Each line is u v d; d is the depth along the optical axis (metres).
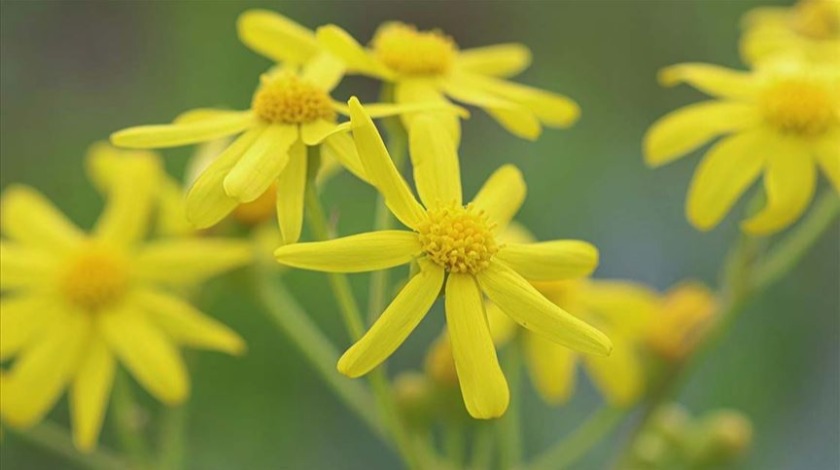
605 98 0.35
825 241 0.31
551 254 0.19
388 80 0.20
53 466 0.28
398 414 0.20
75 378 0.22
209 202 0.19
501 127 0.34
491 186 0.19
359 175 0.19
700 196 0.21
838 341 0.30
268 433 0.28
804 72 0.22
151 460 0.23
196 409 0.28
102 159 0.23
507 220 0.19
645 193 0.33
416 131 0.19
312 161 0.19
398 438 0.20
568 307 0.23
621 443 0.28
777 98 0.21
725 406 0.29
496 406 0.18
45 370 0.21
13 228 0.22
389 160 0.18
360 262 0.18
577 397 0.29
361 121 0.18
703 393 0.29
